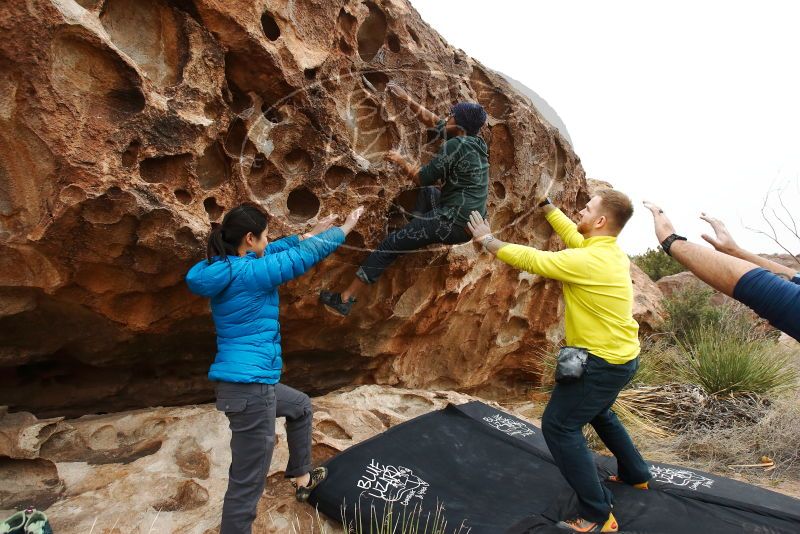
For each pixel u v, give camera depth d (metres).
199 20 2.72
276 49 2.90
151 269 2.76
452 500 2.94
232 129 2.92
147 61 2.67
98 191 2.39
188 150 2.67
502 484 3.15
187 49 2.67
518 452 3.50
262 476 2.38
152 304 3.03
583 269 2.56
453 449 3.44
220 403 2.31
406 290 3.99
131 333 3.12
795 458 4.31
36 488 2.85
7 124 2.28
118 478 2.88
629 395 5.11
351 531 2.69
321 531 2.69
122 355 3.31
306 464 2.78
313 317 3.68
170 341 3.38
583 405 2.60
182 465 3.05
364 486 2.92
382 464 3.14
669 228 1.81
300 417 2.73
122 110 2.51
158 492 2.80
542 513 2.89
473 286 4.52
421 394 4.41
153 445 3.26
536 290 5.32
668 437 4.65
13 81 2.24
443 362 4.98
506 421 3.97
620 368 2.58
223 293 2.31
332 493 2.84
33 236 2.45
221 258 2.30
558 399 2.66
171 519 2.61
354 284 3.45
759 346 6.02
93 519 2.57
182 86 2.64
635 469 3.13
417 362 4.80
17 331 2.90
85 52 2.39
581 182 5.33
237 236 2.37
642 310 6.80
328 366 4.30
